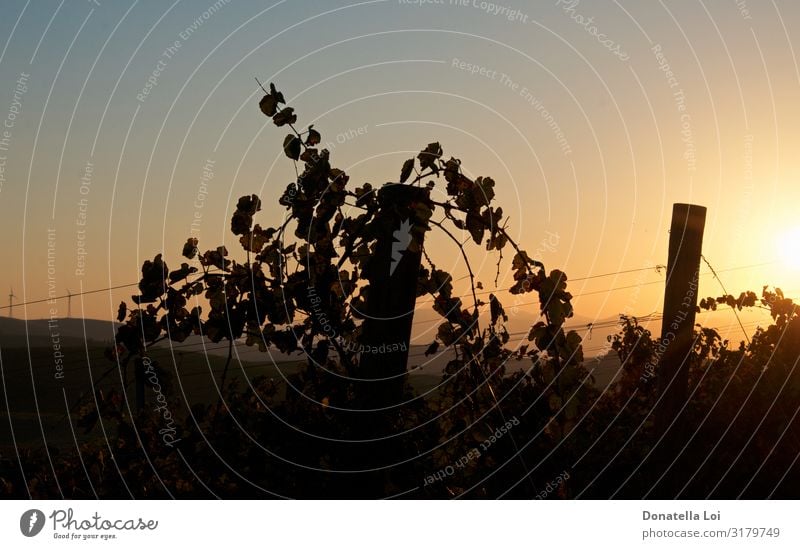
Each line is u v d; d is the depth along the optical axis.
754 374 8.86
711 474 8.37
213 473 5.86
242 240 5.76
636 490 8.05
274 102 5.46
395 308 4.78
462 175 5.48
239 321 5.74
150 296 5.71
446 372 5.64
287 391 5.82
